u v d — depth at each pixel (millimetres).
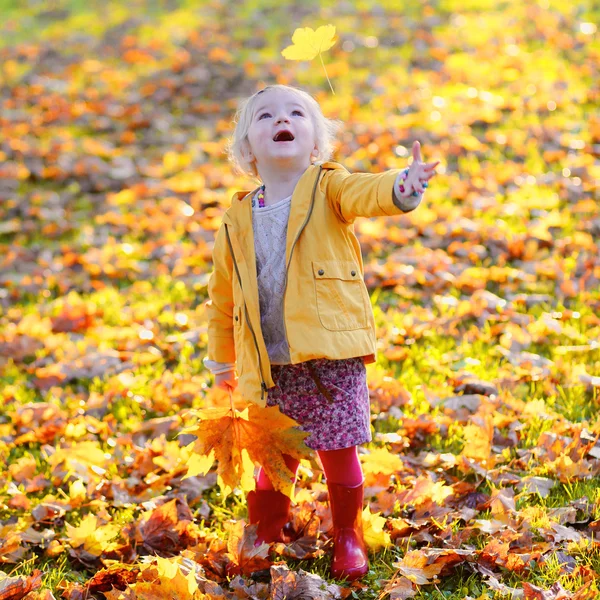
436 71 9156
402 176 2303
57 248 6199
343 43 10383
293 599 2510
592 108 7676
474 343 4332
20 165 7641
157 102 9297
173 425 3816
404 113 8148
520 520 2857
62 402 4207
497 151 6980
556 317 4492
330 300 2531
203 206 6734
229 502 3271
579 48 9289
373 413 3779
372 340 2604
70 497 3281
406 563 2633
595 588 2436
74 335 4930
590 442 3324
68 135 8406
